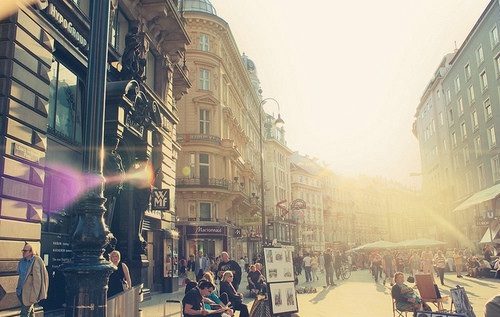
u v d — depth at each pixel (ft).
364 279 99.35
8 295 27.43
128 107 45.75
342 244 310.24
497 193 98.99
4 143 28.48
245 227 163.63
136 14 56.54
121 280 37.40
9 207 28.40
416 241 124.98
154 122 56.65
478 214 136.67
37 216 30.99
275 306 28.99
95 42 18.21
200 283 26.35
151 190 54.80
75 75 41.39
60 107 38.40
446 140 170.40
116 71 49.47
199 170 122.83
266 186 219.41
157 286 63.52
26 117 30.81
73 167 39.96
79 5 41.22
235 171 141.28
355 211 365.40
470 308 25.68
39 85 32.48
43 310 33.58
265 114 238.27
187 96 124.67
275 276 29.89
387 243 129.08
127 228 51.06
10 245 28.22
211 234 121.60
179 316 40.14
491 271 85.20
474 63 133.80
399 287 35.14
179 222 119.75
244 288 76.13
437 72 180.24
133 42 50.08
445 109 169.89
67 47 37.52
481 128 131.54
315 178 300.61
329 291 68.03
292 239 244.22
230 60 149.38
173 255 67.62
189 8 135.95
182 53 74.84
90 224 16.75
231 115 137.90
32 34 31.86
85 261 16.30
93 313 15.90
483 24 124.26
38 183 31.50
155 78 65.05
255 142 202.28
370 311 43.88
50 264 35.27
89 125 17.48
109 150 43.88
